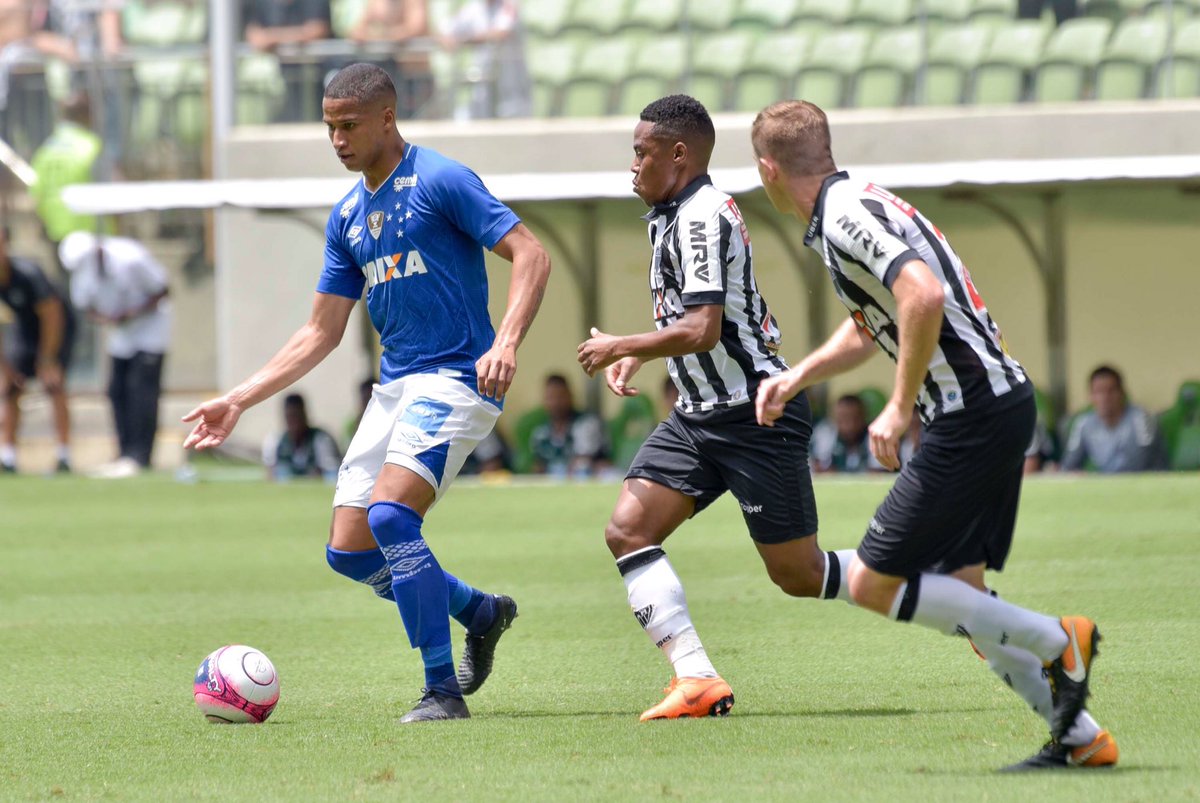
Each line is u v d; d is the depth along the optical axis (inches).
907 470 576.4
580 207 2151.8
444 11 2315.5
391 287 714.8
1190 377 2076.8
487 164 2181.3
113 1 2613.2
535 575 1212.5
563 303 2234.3
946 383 565.0
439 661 702.5
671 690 698.2
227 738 667.4
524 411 2247.8
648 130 677.9
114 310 2194.9
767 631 936.3
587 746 628.7
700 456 701.9
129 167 2551.7
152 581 1240.8
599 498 1785.2
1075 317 2097.7
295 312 2396.7
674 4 2313.0
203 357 2556.6
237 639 966.4
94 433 2519.7
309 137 2236.7
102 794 567.5
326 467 2122.3
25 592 1190.9
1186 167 1726.1
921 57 2215.8
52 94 2598.4
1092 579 1092.5
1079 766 564.4
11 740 676.1
